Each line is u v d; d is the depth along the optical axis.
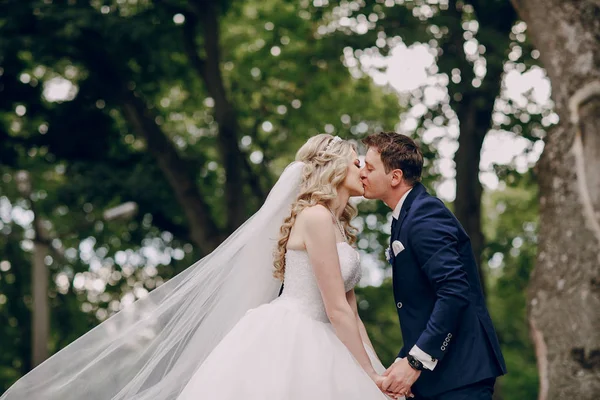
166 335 4.56
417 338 4.24
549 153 6.69
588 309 6.20
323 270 4.31
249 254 4.60
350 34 12.12
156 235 15.99
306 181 4.49
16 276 19.23
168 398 4.48
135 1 13.58
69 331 18.77
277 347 4.21
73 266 17.73
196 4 13.16
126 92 13.34
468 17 13.71
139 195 14.08
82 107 13.98
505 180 13.95
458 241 4.31
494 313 21.34
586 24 6.61
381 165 4.42
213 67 13.51
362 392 4.18
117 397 4.48
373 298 16.91
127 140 15.34
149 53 12.98
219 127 13.62
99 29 11.73
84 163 14.28
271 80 16.05
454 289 4.09
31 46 11.98
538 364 6.43
